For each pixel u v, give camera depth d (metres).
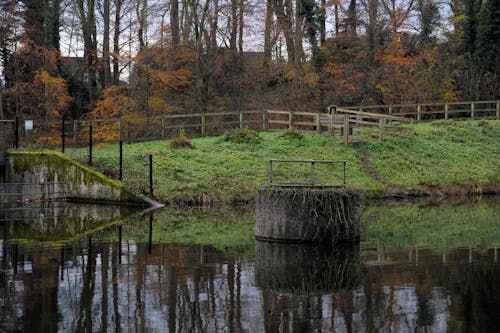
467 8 46.97
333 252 13.13
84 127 36.19
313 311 8.75
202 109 39.41
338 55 45.38
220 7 40.19
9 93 37.62
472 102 38.91
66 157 24.44
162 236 15.38
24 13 38.47
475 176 29.02
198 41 39.06
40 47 37.78
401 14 45.97
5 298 9.47
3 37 37.12
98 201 23.47
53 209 21.66
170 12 41.19
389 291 9.79
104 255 12.78
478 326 8.06
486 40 45.09
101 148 28.86
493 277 10.63
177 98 40.81
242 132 30.05
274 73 44.56
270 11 44.25
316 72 43.62
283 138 30.69
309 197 14.22
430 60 44.22
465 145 33.53
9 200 23.98
